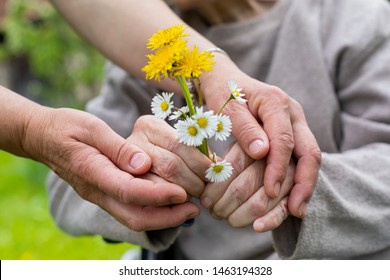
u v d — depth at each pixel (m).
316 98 1.00
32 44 3.04
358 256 0.96
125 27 0.95
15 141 0.87
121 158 0.82
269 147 0.82
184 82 0.80
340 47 1.00
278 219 0.83
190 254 1.04
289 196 0.84
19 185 2.74
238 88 0.85
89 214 0.97
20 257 1.63
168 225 0.83
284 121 0.83
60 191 1.03
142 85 1.05
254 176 0.83
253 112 0.84
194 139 0.78
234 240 1.02
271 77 1.01
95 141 0.83
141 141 0.83
